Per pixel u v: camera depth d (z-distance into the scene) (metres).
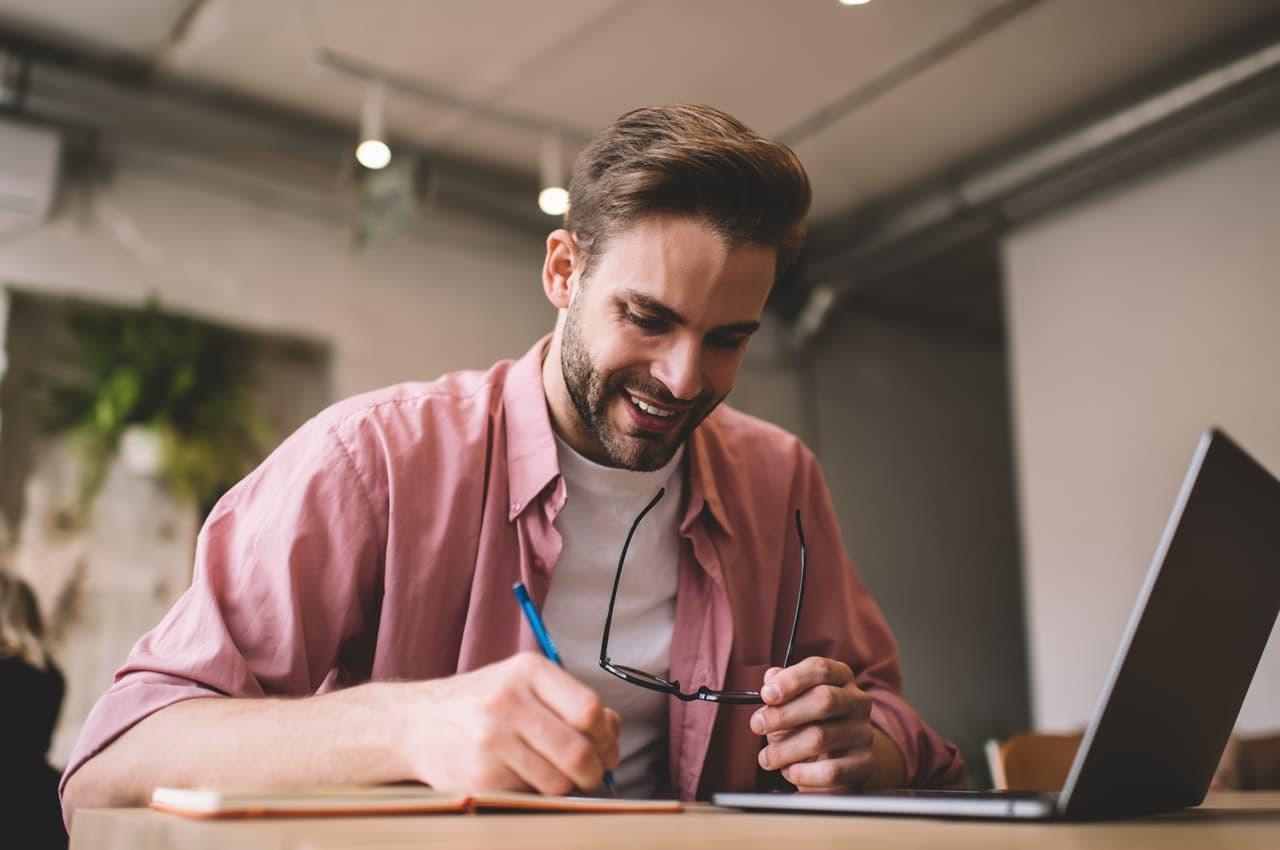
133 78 4.04
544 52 3.86
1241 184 4.06
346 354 4.48
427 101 4.14
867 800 0.78
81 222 4.04
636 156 1.09
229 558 1.11
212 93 4.12
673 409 1.12
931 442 6.05
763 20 3.68
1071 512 4.43
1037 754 1.78
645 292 1.07
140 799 0.86
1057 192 4.47
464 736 0.74
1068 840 0.60
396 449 1.18
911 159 4.61
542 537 1.23
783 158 1.10
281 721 0.84
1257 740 2.31
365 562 1.14
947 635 5.83
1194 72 3.82
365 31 3.74
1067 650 4.36
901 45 3.83
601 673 1.25
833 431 5.71
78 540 3.79
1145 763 0.80
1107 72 4.00
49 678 2.35
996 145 4.50
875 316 6.00
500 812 0.71
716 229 1.06
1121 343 4.36
